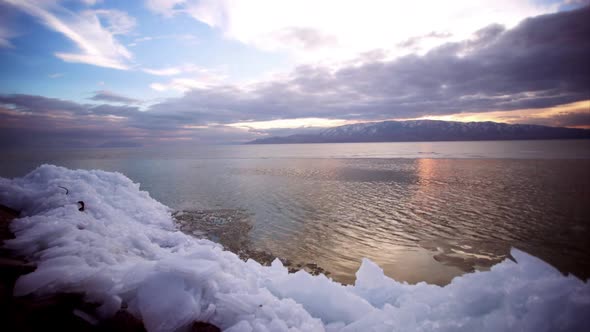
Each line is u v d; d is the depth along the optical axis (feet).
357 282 14.98
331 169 182.09
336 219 61.77
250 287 11.12
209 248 12.21
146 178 134.21
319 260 38.91
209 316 9.20
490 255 42.70
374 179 131.23
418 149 510.99
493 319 9.44
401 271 36.86
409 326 10.15
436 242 47.83
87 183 25.13
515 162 201.77
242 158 327.06
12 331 7.11
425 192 96.78
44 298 8.41
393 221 60.85
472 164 197.36
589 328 8.30
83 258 10.22
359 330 10.37
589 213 64.75
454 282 11.60
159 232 21.81
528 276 10.30
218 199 81.35
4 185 19.20
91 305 8.86
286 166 209.97
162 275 9.59
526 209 70.54
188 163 242.99
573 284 9.45
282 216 63.16
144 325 8.36
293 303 11.21
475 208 73.05
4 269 9.34
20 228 12.92
